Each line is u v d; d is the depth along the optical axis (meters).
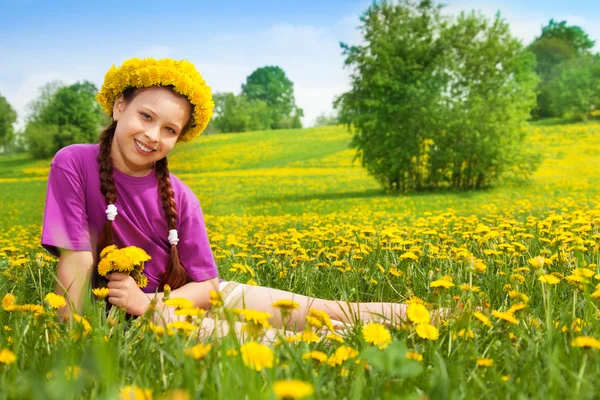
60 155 2.36
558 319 1.96
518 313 1.96
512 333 1.75
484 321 1.78
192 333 1.58
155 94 2.29
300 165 28.03
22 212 14.45
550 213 7.14
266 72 85.44
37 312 1.68
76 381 1.16
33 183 24.84
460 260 3.32
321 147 33.25
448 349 1.65
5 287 2.80
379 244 4.11
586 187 14.45
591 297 2.03
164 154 2.38
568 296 2.54
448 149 17.64
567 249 3.40
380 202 14.15
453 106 17.67
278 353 1.42
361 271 3.31
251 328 1.51
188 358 1.23
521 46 18.06
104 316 1.85
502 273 3.00
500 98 17.61
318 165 27.69
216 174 26.50
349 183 21.33
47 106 42.59
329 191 19.22
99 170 2.34
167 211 2.44
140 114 2.29
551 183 16.17
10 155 40.28
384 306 2.40
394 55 18.52
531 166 17.47
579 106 31.73
